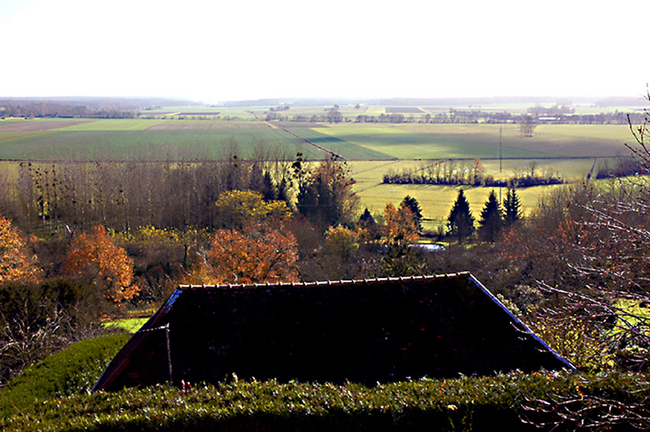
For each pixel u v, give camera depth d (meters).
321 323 16.16
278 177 110.38
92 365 18.92
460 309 16.73
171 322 15.81
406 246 41.66
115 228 83.31
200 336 15.64
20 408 14.75
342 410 12.41
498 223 84.88
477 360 15.70
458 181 121.88
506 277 48.38
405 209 85.94
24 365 27.67
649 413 12.35
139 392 13.60
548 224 59.66
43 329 31.12
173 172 97.31
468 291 17.12
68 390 17.27
